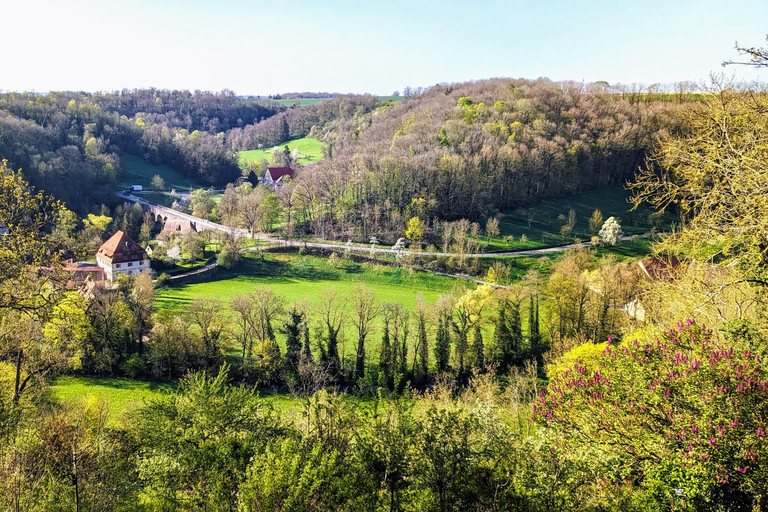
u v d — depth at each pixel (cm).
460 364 7006
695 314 2662
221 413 2834
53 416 3497
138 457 2973
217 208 17700
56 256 3170
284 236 13762
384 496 2247
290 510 2008
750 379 1811
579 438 2136
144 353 6875
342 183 15100
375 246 12875
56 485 2422
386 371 6900
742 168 1897
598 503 1984
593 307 7300
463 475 2136
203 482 2550
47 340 4862
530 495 2020
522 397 5525
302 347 6912
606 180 17125
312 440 2488
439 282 11075
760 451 1677
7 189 3019
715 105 2059
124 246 11462
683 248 2398
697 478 1675
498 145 15775
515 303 7562
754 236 1950
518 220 14150
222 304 9356
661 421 1933
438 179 14212
